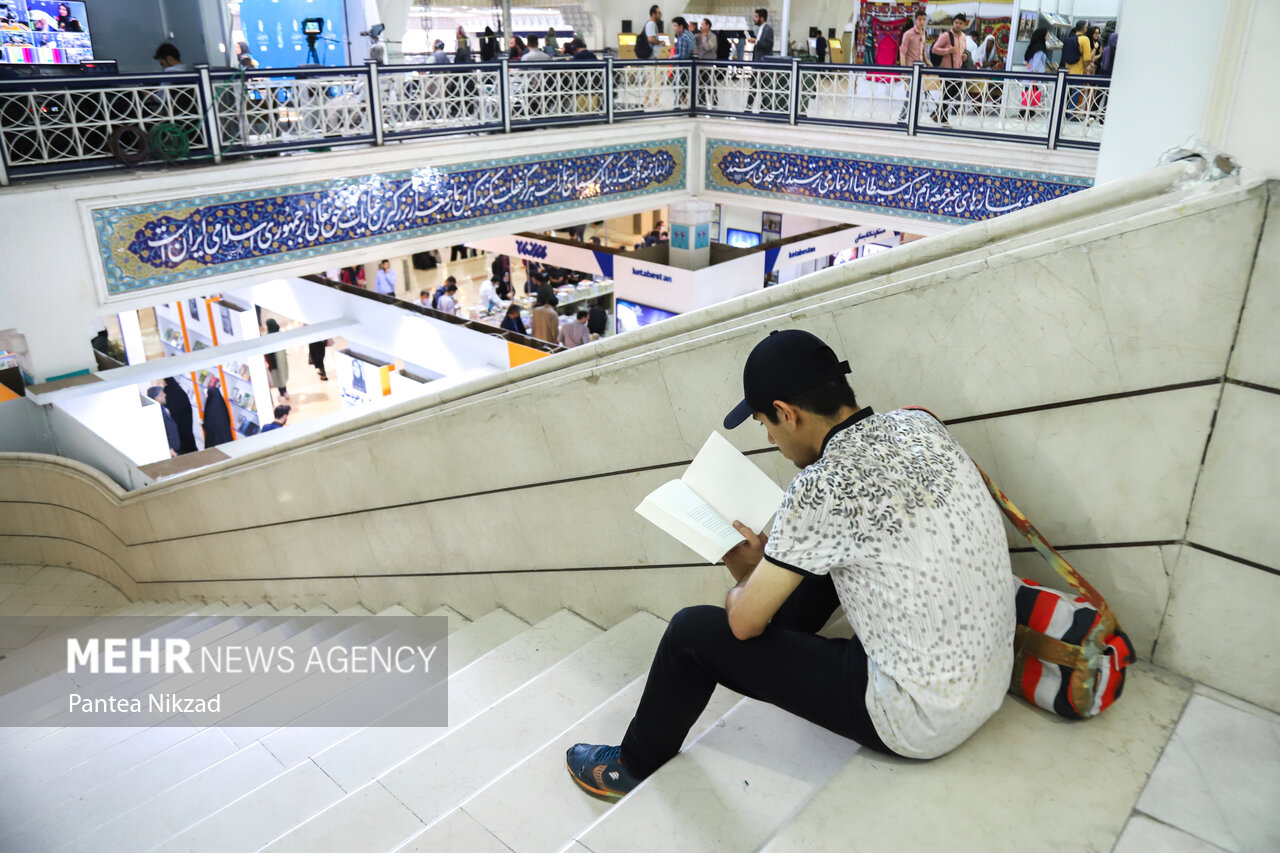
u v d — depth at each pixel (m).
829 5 18.55
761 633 2.01
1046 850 1.73
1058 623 1.96
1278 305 1.78
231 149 8.59
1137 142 2.71
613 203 12.00
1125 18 2.71
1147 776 1.88
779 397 1.86
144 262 8.21
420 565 4.64
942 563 1.73
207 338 14.52
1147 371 1.98
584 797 2.41
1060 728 2.02
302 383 15.55
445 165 10.11
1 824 3.63
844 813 1.83
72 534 9.42
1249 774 1.87
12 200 7.37
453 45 18.08
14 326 7.73
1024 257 2.08
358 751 3.08
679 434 3.00
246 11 13.35
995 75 10.23
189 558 7.45
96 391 8.34
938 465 1.80
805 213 12.11
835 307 2.44
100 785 3.65
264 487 5.76
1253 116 1.78
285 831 2.79
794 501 1.78
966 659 1.78
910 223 11.25
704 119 12.48
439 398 4.01
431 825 2.34
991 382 2.21
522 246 14.68
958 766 1.92
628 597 3.49
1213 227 1.82
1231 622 2.02
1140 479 2.06
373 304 11.44
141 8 12.61
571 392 3.31
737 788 2.17
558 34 18.64
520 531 3.85
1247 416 1.88
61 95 7.54
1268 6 1.72
